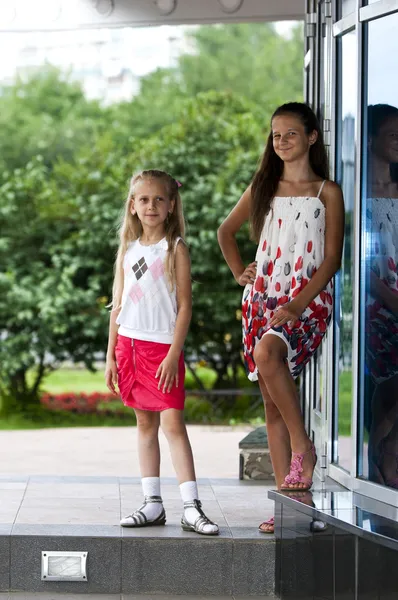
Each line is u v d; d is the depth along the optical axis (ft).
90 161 41.16
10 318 39.40
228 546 14.28
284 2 22.54
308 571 13.38
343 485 15.56
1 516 15.56
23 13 23.02
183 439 15.11
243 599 14.14
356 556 12.26
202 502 16.96
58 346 39.34
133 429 33.09
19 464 24.53
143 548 14.24
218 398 38.63
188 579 14.26
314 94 18.45
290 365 14.84
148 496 15.16
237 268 15.80
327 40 17.20
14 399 39.91
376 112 14.98
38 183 40.04
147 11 22.79
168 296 15.19
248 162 38.01
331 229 14.62
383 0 14.67
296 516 13.74
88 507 16.37
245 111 40.65
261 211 15.03
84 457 25.86
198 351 38.68
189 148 38.58
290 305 14.19
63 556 14.23
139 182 15.31
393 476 14.43
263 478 19.22
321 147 15.02
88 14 22.93
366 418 15.07
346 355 15.94
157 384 15.15
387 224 14.76
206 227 37.47
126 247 15.62
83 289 39.96
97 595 14.15
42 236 39.91
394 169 14.58
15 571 14.26
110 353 15.74
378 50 14.94
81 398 40.73
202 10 22.72
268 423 15.38
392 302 14.55
